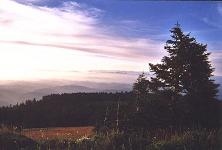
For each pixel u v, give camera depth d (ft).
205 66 90.48
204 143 29.73
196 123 80.94
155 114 82.94
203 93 86.17
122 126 67.10
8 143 32.94
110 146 30.78
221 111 48.93
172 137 32.24
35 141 34.63
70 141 33.94
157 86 92.27
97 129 64.34
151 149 29.86
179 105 85.97
